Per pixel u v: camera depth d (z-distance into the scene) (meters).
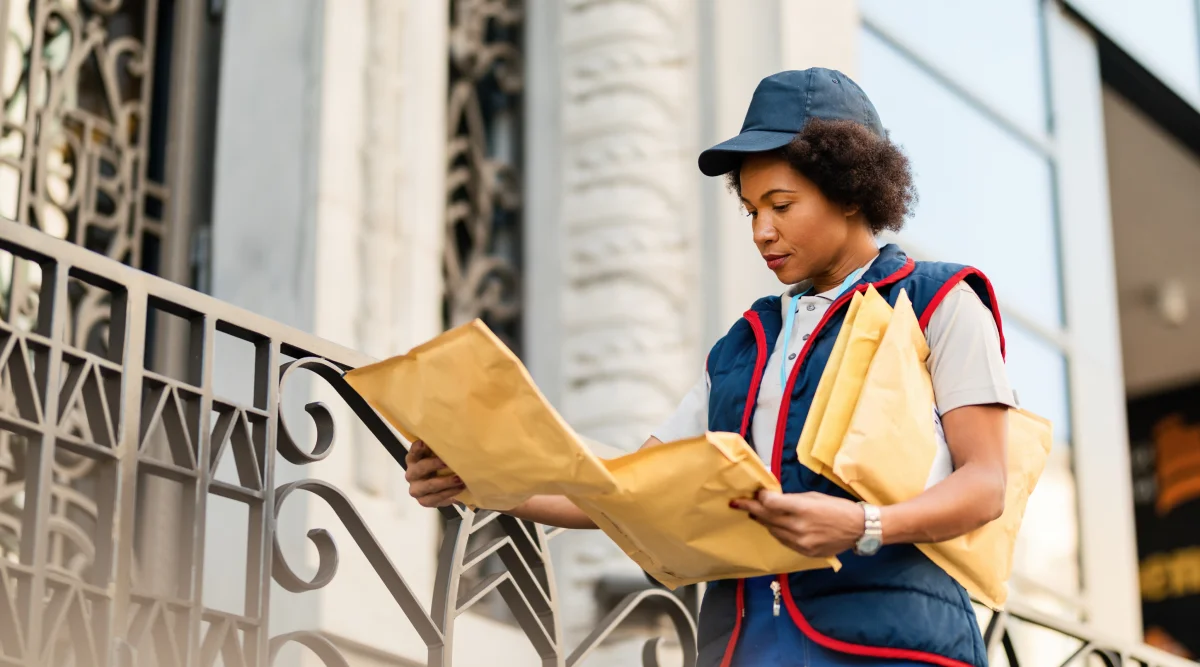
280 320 5.77
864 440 2.31
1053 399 8.38
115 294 2.65
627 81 6.86
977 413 2.40
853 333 2.41
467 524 3.18
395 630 5.39
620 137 6.81
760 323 2.62
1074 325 8.62
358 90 6.11
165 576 5.41
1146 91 9.74
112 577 2.50
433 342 2.23
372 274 5.91
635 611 6.10
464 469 2.31
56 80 5.75
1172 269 11.12
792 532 2.21
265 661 2.71
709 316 6.59
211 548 5.37
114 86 5.98
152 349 5.84
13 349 2.46
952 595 2.39
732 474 2.19
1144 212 10.68
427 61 6.35
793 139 2.52
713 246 6.66
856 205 2.55
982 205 8.22
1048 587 7.98
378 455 5.59
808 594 2.38
